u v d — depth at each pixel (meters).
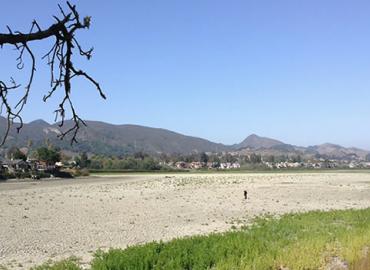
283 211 50.31
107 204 58.12
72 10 4.04
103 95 4.36
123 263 21.25
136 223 40.12
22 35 3.88
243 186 98.00
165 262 21.69
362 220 38.44
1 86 3.91
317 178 137.25
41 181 118.00
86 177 148.88
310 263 20.84
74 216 45.03
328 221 37.97
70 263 23.17
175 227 37.72
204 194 76.25
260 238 28.84
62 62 4.14
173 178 143.12
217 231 35.28
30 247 28.88
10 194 73.75
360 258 21.50
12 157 140.38
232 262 21.09
